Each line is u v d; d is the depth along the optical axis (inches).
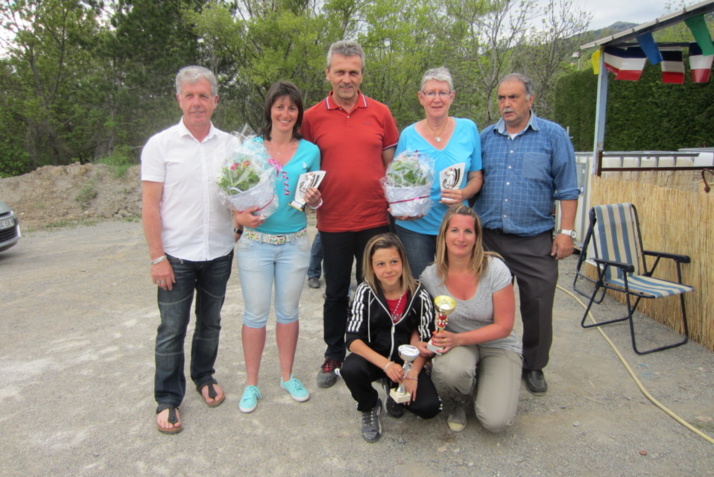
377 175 123.6
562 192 123.0
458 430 111.4
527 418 116.3
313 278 219.1
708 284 149.4
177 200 107.9
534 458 101.9
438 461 101.8
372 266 107.0
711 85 338.6
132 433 113.5
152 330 176.6
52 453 106.6
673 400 122.2
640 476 95.5
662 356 146.5
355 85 116.7
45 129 790.5
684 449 103.1
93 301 211.6
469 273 110.0
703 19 175.8
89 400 128.5
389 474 98.3
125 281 242.1
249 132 125.5
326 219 125.6
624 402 122.2
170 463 102.9
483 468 99.3
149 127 753.0
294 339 127.0
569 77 463.5
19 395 131.7
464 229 105.4
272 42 669.9
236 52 717.3
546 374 137.5
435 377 108.6
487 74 538.9
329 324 131.6
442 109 119.9
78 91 775.1
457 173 117.0
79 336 172.2
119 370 145.3
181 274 111.0
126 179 527.8
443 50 622.2
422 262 127.5
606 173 242.4
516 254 126.6
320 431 113.0
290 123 113.0
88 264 282.0
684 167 235.9
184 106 103.8
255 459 103.7
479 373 112.7
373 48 698.8
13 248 346.3
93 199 505.4
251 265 117.0
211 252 113.0
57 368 147.4
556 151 121.8
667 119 364.8
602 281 167.9
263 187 105.2
